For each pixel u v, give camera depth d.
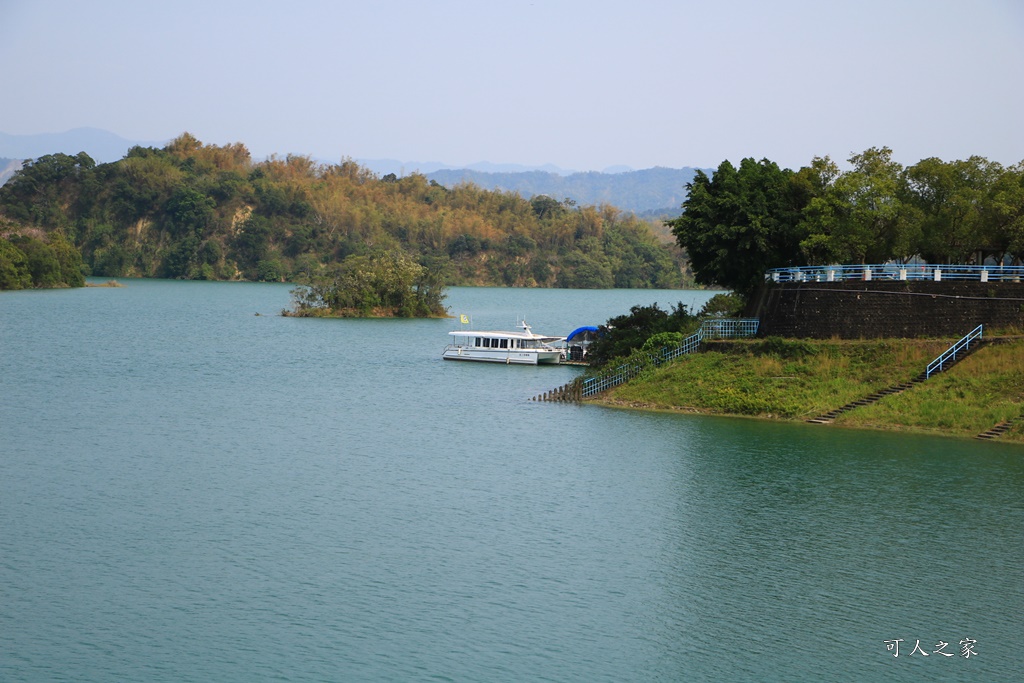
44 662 42.66
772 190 102.44
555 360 129.00
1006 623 47.19
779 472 69.19
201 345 153.12
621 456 74.19
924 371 82.81
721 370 91.06
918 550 55.25
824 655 44.25
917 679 42.31
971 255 100.38
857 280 89.94
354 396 102.88
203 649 43.97
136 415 91.25
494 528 58.88
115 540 56.25
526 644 44.97
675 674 42.41
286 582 50.91
